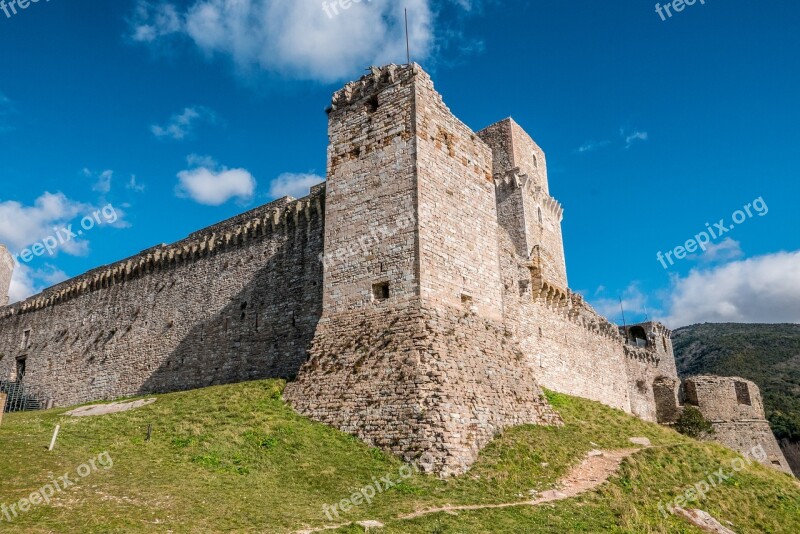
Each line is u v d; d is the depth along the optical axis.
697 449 31.23
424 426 23.66
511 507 19.92
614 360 59.19
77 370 57.34
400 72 32.69
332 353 29.28
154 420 27.86
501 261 41.03
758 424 70.38
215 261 47.16
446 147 32.88
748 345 139.62
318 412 27.27
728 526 23.94
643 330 80.88
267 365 39.56
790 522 25.70
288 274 40.81
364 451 24.12
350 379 27.44
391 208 30.39
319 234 39.78
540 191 59.97
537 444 26.50
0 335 70.88
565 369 47.25
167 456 22.66
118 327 54.62
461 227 32.06
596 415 37.66
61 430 26.09
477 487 21.66
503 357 30.53
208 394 32.81
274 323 40.34
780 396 106.75
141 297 53.38
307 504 18.81
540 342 44.16
